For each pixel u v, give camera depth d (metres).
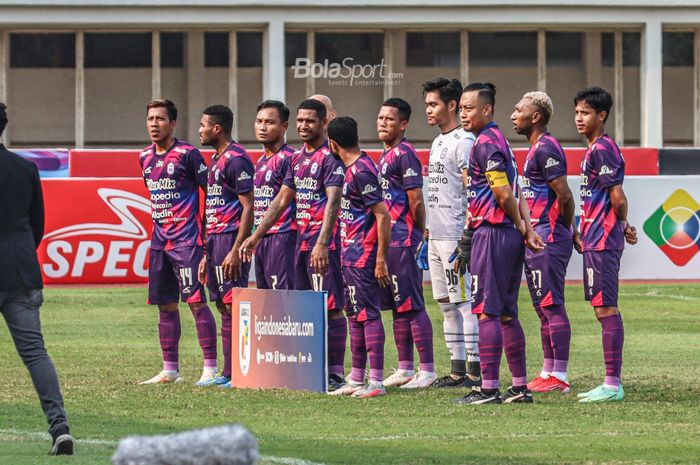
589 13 69.44
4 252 15.45
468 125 20.38
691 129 71.94
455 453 16.06
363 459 15.55
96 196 43.16
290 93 69.06
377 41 69.44
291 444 16.77
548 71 70.56
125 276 43.41
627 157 61.75
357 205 21.83
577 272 45.16
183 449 6.84
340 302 23.09
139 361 27.38
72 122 68.75
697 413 19.89
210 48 68.88
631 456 15.89
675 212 43.28
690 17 70.06
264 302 22.86
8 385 23.27
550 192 22.47
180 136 68.94
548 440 17.17
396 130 23.20
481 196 20.33
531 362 27.34
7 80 68.19
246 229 23.38
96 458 15.08
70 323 34.62
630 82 71.06
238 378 23.28
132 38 68.62
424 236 24.73
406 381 23.66
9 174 15.52
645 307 38.41
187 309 39.09
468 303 23.12
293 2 67.75
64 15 66.75
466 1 68.56
